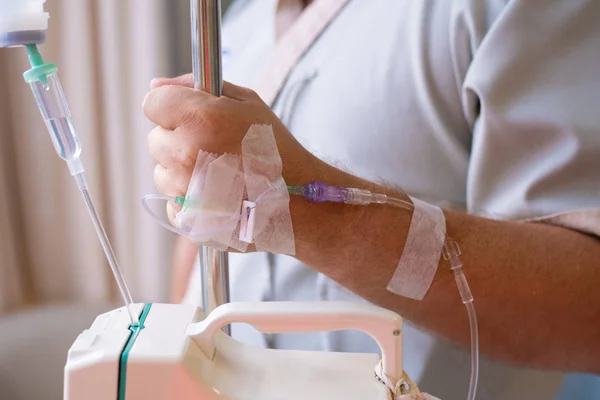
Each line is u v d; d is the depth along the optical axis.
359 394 0.52
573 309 0.67
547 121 0.72
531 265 0.66
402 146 0.85
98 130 1.53
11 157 1.53
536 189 0.73
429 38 0.84
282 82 0.99
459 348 0.80
